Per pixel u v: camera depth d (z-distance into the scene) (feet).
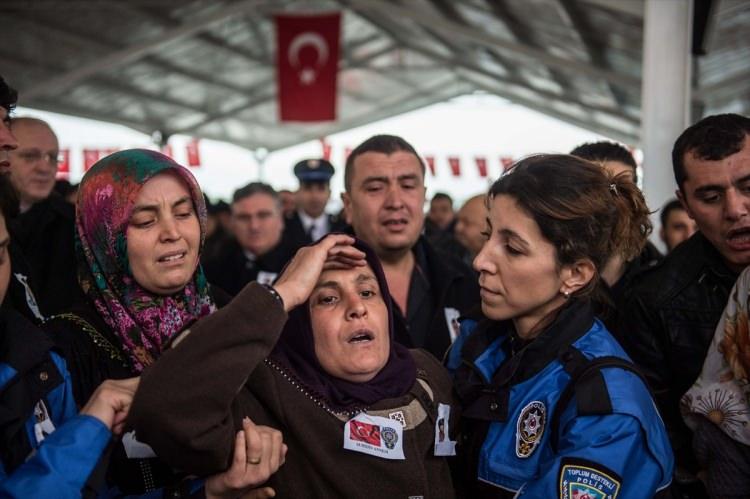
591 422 4.78
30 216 10.50
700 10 14.98
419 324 9.01
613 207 5.19
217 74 51.13
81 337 5.54
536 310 5.44
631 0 22.68
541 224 5.10
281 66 38.88
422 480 5.26
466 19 40.73
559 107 57.00
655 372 6.65
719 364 5.56
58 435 4.37
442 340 8.79
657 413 5.01
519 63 47.57
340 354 5.37
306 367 5.38
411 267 9.19
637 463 4.74
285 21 38.70
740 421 5.34
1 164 5.13
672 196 15.08
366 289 5.54
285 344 5.50
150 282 5.75
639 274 6.96
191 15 40.86
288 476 5.16
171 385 4.39
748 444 5.36
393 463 5.22
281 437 4.81
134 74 47.75
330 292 5.46
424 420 5.49
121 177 5.70
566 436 4.82
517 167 5.37
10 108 5.98
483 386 5.49
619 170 8.80
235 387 4.52
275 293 4.78
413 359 5.86
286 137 66.80
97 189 5.76
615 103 49.03
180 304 6.08
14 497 4.13
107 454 4.50
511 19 37.04
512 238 5.21
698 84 34.71
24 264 6.89
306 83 38.73
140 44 41.93
